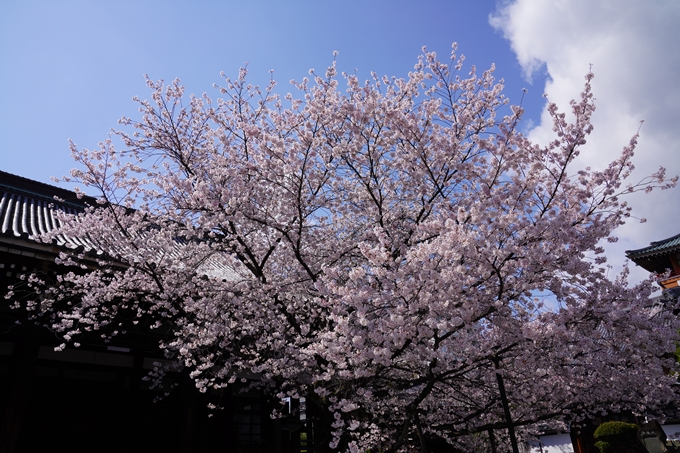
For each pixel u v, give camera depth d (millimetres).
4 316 8648
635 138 7305
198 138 9609
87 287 8812
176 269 8883
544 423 12500
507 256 6566
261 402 11656
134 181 9164
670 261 29125
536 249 6590
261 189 8367
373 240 8719
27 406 8578
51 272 9117
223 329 7844
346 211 9273
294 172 7867
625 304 7406
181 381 10125
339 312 6699
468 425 10008
